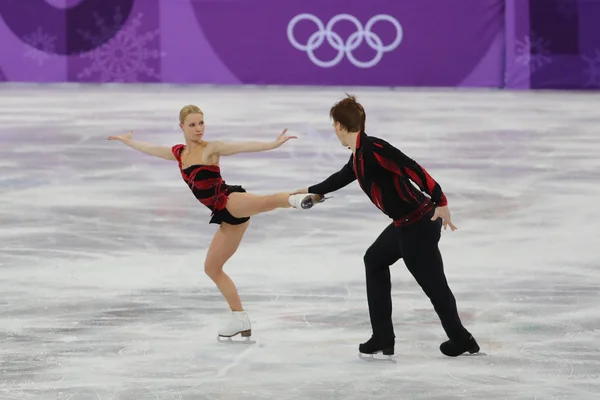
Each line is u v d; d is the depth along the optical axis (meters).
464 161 43.47
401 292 24.22
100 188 37.06
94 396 16.98
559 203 34.81
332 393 17.14
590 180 39.19
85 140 47.91
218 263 20.33
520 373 18.17
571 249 28.42
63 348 19.77
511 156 44.81
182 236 29.91
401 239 18.44
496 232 30.53
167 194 36.06
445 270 26.19
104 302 23.17
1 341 20.19
